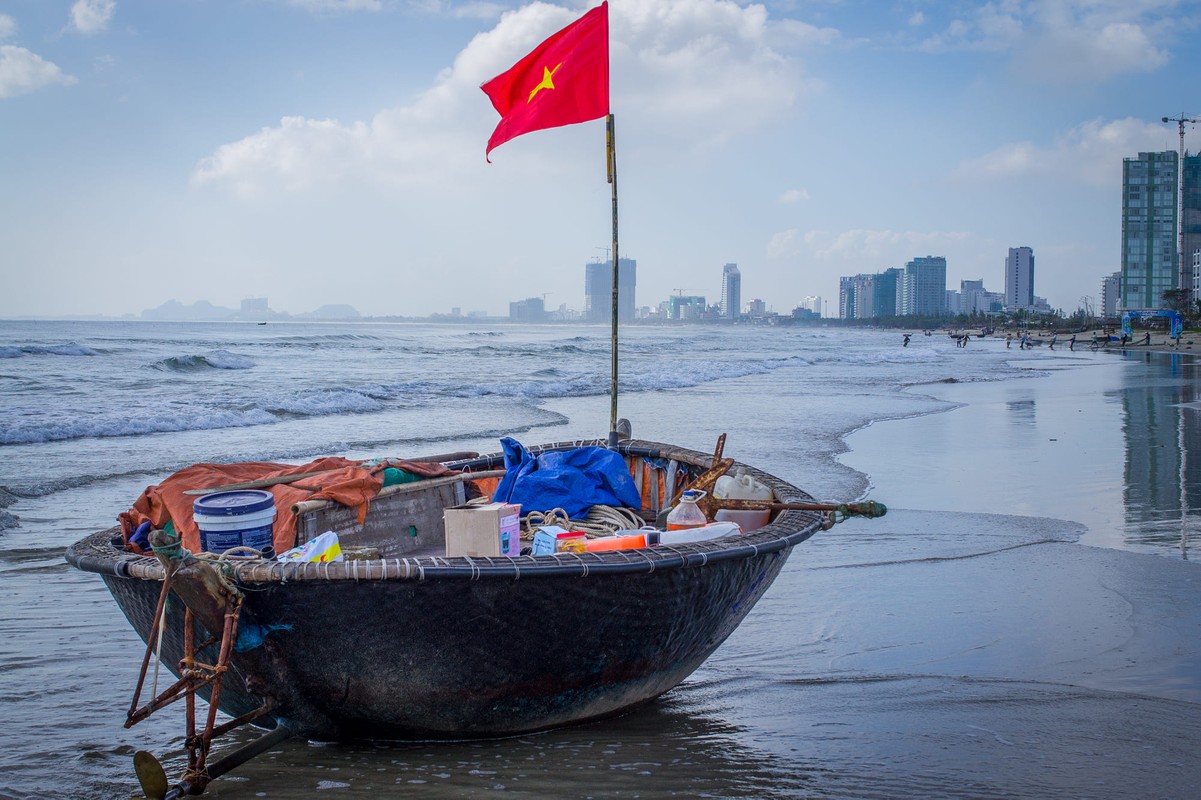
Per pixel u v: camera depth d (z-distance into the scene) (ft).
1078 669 17.40
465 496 19.04
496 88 22.22
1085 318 620.49
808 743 14.06
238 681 12.49
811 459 43.32
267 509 13.15
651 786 12.41
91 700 15.47
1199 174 586.86
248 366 115.65
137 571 11.94
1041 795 12.32
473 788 12.16
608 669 13.44
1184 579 23.45
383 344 206.18
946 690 16.34
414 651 12.00
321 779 12.35
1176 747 13.94
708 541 13.92
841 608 21.15
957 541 27.53
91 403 64.69
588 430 54.54
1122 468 42.32
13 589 21.76
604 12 21.04
